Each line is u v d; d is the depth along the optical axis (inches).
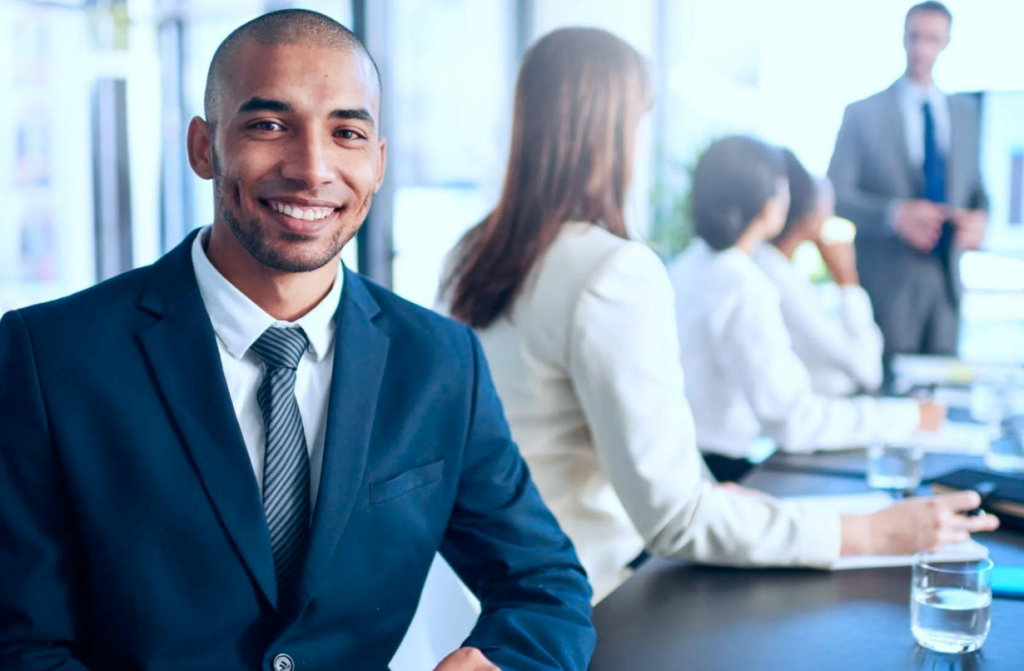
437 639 58.1
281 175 36.9
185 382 37.8
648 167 200.5
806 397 92.5
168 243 179.9
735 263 97.5
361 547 40.1
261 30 37.5
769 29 189.5
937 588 42.8
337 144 37.9
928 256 159.6
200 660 37.3
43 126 172.7
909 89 164.4
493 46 198.7
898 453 72.1
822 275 187.9
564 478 58.7
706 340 97.4
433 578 59.2
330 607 39.3
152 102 176.1
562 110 57.5
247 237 37.6
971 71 173.0
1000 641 43.8
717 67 195.2
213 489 37.1
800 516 53.7
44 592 36.4
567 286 55.7
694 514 52.6
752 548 52.6
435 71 188.1
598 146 57.8
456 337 44.6
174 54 175.2
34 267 174.6
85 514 36.2
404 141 183.8
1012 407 97.8
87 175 176.6
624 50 58.4
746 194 97.8
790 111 189.3
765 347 94.4
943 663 41.2
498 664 39.2
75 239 177.0
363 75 38.5
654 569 53.9
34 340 36.9
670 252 199.8
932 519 53.7
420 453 42.2
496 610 43.5
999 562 55.5
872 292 162.7
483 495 45.2
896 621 45.9
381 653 41.5
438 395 42.7
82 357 36.9
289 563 39.0
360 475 39.8
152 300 38.9
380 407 41.5
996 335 168.2
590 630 42.6
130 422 36.7
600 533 59.2
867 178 166.1
